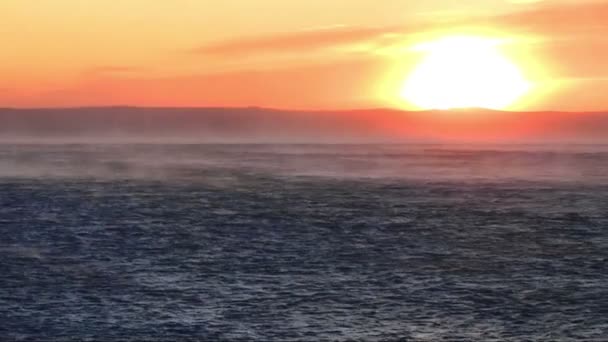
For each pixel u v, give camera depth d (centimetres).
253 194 12525
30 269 6506
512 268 6656
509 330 4981
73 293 5766
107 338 4809
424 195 12525
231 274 6359
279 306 5447
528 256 7175
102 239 7988
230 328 4997
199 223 9112
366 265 6725
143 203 11169
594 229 8806
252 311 5328
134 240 7925
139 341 4766
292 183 14712
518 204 11250
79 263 6762
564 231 8650
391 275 6353
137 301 5556
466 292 5844
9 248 7450
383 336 4856
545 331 4966
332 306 5453
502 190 13475
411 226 8956
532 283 6128
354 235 8275
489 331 4956
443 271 6519
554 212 10312
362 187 13925
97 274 6347
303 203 11231
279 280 6159
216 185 14175
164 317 5203
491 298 5672
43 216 9731
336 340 4784
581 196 12425
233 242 7812
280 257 7050
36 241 7856
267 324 5069
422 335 4881
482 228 8856
